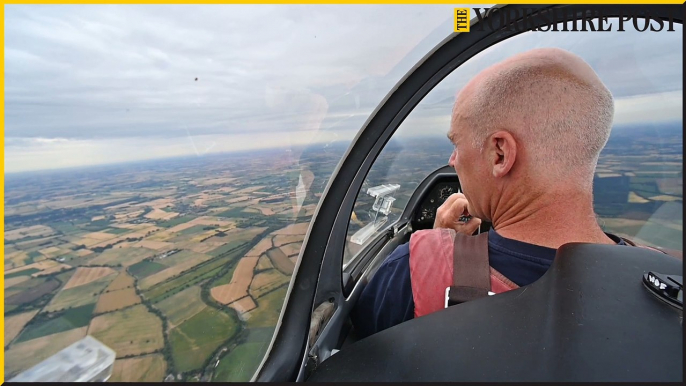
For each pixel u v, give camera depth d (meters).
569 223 0.44
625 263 0.34
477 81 0.48
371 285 0.60
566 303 0.31
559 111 0.42
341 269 0.61
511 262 0.44
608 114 0.43
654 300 0.30
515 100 0.43
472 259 0.46
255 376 0.43
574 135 0.42
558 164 0.43
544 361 0.27
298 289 0.52
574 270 0.34
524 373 0.27
